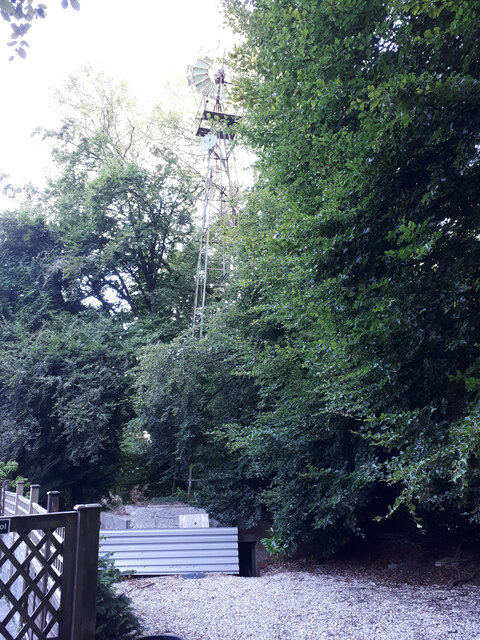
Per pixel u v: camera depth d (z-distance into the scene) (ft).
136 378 48.26
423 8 15.30
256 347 39.65
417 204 17.90
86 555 11.97
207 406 46.06
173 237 74.13
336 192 19.85
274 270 30.07
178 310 73.15
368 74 21.26
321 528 31.68
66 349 54.95
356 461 28.53
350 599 22.00
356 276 19.02
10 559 11.18
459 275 16.11
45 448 55.47
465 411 16.34
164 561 30.14
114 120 78.59
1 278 62.69
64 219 69.72
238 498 41.16
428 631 17.16
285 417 32.04
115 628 15.17
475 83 14.79
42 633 11.39
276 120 27.22
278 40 26.05
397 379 18.25
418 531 33.63
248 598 22.56
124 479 63.05
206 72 61.41
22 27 14.10
